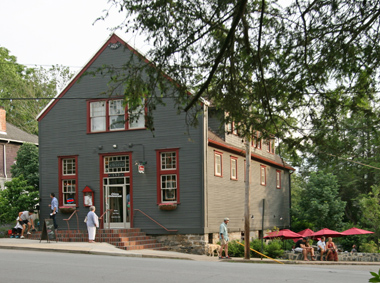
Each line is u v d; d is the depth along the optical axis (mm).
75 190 30109
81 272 13680
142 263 16500
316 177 43375
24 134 47562
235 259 24844
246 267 16250
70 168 30594
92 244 24359
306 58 11078
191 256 24312
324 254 28875
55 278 12555
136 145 29016
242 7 9492
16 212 30656
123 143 29250
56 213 28828
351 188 51719
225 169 31469
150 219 28391
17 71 59031
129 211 28953
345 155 12141
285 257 28547
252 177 37344
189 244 27609
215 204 29250
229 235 31516
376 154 13664
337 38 10727
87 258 17797
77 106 30422
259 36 10438
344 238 39438
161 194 28531
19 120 55656
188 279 12688
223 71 11602
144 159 28797
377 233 37719
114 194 29406
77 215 29812
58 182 30484
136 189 28828
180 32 10695
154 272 13961
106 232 26734
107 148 29562
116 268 14703
